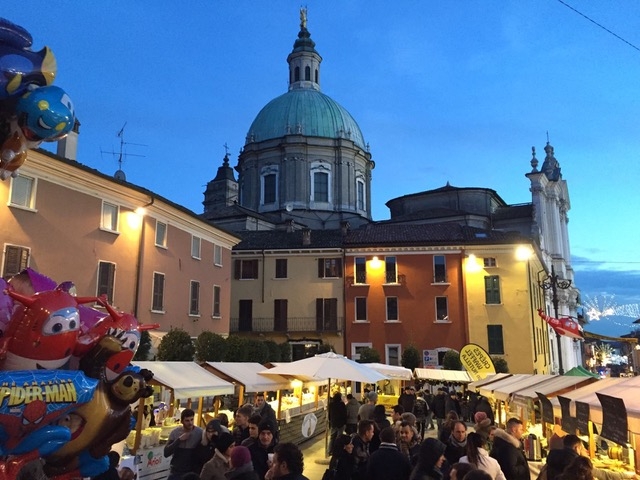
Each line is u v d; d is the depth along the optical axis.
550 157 69.44
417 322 42.25
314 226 57.41
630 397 8.52
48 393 4.72
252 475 6.35
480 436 7.23
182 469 8.66
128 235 25.23
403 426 9.58
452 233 44.62
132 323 5.85
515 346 40.72
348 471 8.02
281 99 64.50
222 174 85.38
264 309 44.56
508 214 59.56
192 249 31.44
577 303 72.69
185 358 22.08
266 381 16.19
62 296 5.08
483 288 41.88
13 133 5.25
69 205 21.91
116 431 5.49
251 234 49.94
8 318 4.98
